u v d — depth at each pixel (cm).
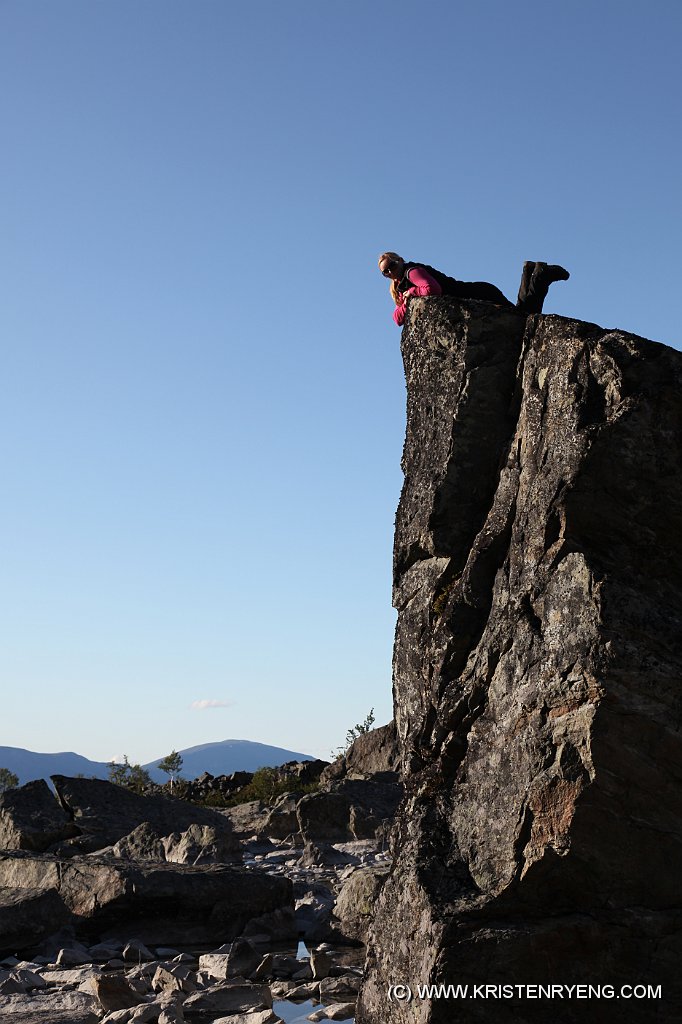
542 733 647
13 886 1352
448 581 786
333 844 2178
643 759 625
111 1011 847
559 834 625
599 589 642
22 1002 887
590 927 621
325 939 1174
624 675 625
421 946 644
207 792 3766
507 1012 616
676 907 629
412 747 774
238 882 1258
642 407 675
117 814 2158
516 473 744
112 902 1224
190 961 1088
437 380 825
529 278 886
